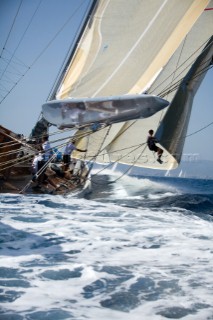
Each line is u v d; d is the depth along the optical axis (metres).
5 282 4.15
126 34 13.63
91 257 5.32
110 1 14.45
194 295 3.87
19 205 10.21
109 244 6.19
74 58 14.41
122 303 3.65
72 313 3.38
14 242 6.15
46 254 5.43
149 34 13.31
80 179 15.22
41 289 3.97
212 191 27.11
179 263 5.07
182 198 15.59
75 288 4.04
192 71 17.17
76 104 4.96
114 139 16.05
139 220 8.91
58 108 5.05
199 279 4.37
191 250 5.84
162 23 13.16
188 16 12.77
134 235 6.98
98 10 14.54
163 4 13.29
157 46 12.87
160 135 16.67
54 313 3.36
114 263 5.00
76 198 12.70
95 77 13.55
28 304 3.56
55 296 3.79
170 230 7.60
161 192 18.81
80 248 5.87
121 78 13.06
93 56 13.95
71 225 7.79
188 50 17.28
